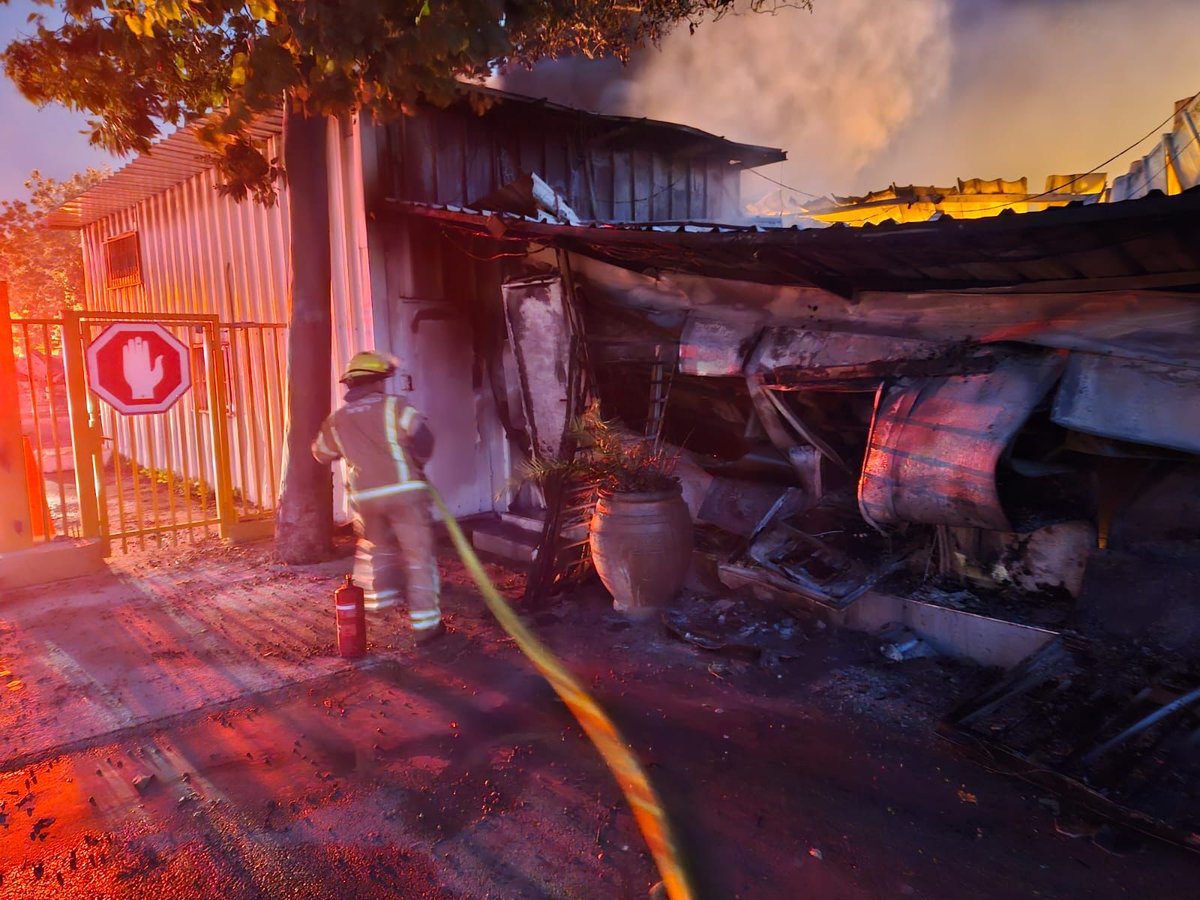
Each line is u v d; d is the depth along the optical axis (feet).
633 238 16.46
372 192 24.31
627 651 16.21
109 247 44.06
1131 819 9.69
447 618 18.48
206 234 34.53
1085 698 11.85
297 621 18.63
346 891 9.29
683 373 19.53
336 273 25.93
